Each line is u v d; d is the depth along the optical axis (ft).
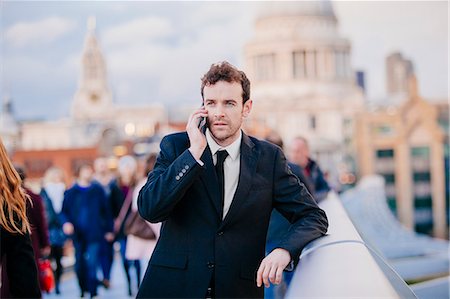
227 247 8.54
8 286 8.38
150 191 8.29
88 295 27.25
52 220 28.50
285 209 9.14
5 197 8.20
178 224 8.61
